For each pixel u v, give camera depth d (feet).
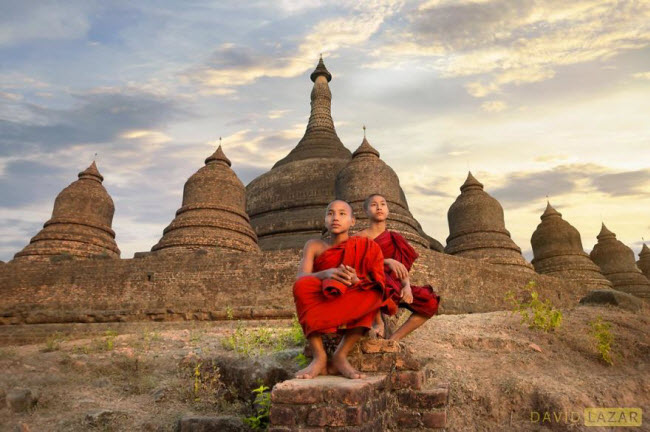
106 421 14.55
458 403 14.97
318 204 89.10
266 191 95.61
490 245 80.89
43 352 22.84
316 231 83.51
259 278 52.65
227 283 53.01
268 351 21.38
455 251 83.56
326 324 11.90
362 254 12.59
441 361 17.26
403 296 14.26
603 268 105.60
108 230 75.66
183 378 18.54
